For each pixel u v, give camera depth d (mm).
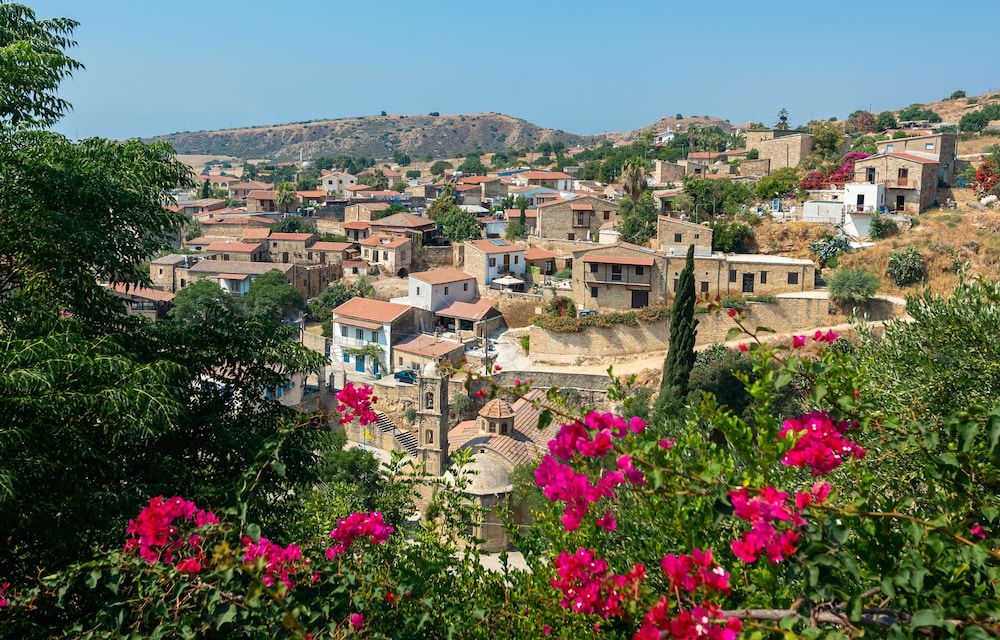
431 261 109500
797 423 8930
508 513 18172
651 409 56938
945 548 8359
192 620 10500
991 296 13117
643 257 76500
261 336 21484
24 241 17359
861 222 82062
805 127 157000
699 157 152750
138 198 20266
